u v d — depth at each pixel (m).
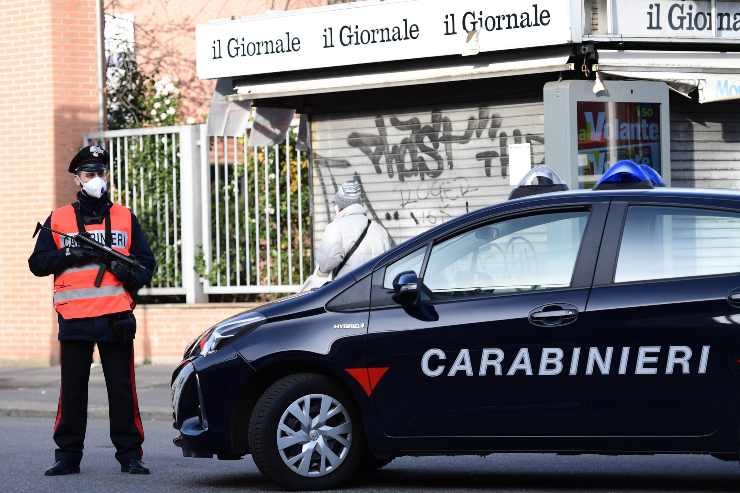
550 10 38.69
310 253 46.12
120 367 25.38
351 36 42.16
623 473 24.34
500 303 21.50
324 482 22.25
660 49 40.38
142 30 60.94
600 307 21.02
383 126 43.88
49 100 49.16
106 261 25.19
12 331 49.75
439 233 22.16
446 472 24.88
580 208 21.69
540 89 40.94
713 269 20.98
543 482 23.33
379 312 22.03
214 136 46.81
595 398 20.95
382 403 21.83
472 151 42.25
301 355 22.09
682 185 41.66
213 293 48.25
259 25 43.81
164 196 48.88
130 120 52.75
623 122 39.16
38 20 49.25
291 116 45.53
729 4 40.59
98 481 24.33
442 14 40.47
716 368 20.45
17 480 24.56
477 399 21.42
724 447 20.52
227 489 23.08
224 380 22.48
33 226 49.34
